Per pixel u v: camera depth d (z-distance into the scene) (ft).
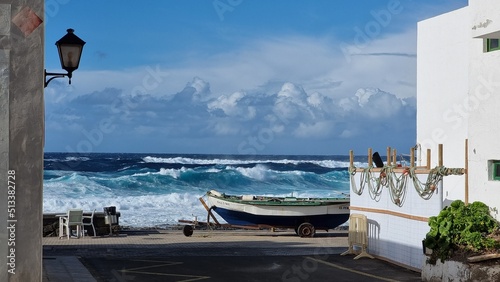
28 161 35.24
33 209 35.32
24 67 35.09
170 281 49.65
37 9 35.19
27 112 35.17
